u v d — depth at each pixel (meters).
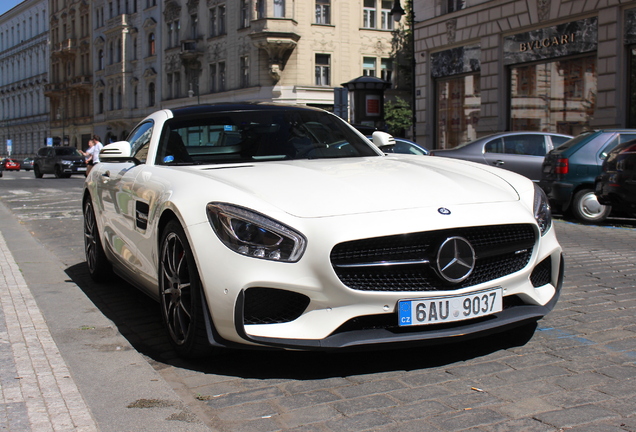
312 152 4.30
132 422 2.61
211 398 2.90
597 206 10.02
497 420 2.59
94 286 5.41
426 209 3.09
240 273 2.94
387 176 3.48
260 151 4.23
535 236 3.32
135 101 51.38
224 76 40.50
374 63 38.53
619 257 6.57
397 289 3.00
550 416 2.62
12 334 3.81
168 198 3.42
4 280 5.48
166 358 3.48
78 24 60.12
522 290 3.28
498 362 3.29
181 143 4.25
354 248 2.96
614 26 16.92
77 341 3.79
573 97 18.59
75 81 59.53
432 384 3.00
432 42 24.16
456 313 3.04
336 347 2.90
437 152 13.02
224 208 3.06
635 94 16.72
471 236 3.11
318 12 36.81
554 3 18.64
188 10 43.34
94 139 22.77
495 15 20.95
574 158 10.18
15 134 78.00
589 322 4.02
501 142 12.43
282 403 2.82
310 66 36.72
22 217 11.94
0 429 2.49
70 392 2.88
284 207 3.05
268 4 35.44
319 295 2.93
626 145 8.97
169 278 3.45
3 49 81.50
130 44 51.50
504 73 21.06
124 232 4.34
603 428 2.50
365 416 2.66
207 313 3.10
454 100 23.70
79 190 20.77
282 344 2.91
